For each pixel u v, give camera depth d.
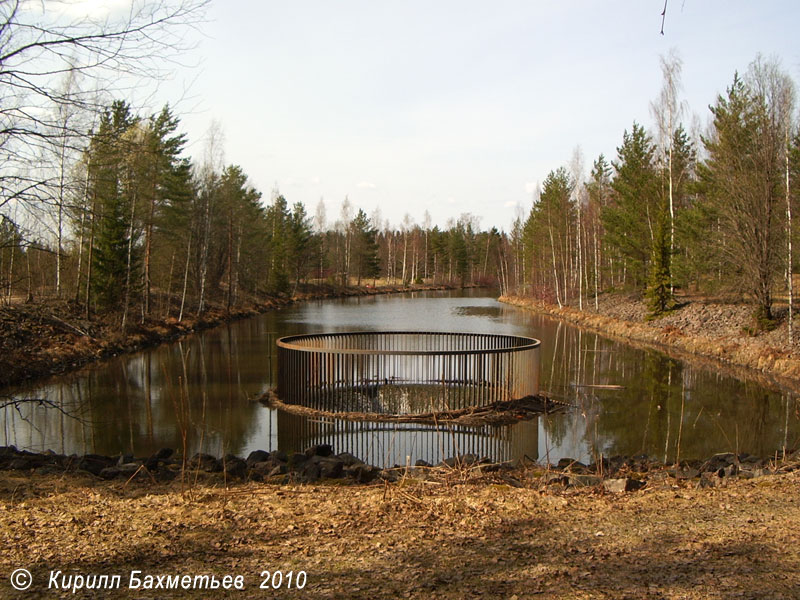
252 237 50.38
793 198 22.73
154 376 17.67
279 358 14.41
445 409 13.02
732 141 25.09
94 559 4.53
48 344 19.98
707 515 5.64
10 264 12.07
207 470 7.69
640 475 7.99
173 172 30.84
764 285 22.95
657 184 35.38
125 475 7.26
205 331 31.59
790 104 22.34
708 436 11.45
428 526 5.35
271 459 8.58
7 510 5.68
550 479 7.40
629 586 3.98
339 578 4.19
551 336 29.66
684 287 34.66
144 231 30.17
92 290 26.03
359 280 82.31
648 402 14.41
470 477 7.29
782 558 4.44
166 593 3.94
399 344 21.59
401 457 9.98
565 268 47.84
